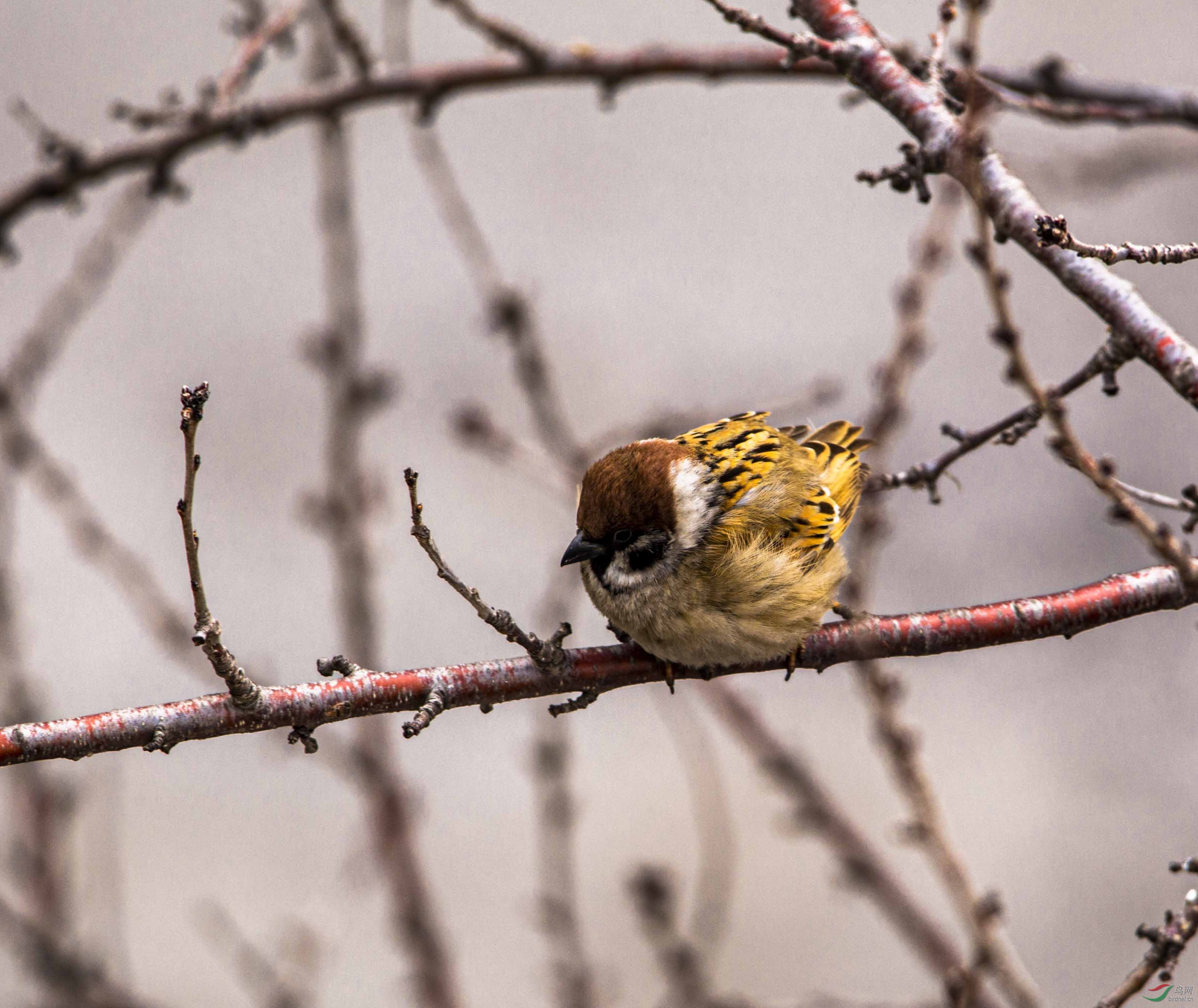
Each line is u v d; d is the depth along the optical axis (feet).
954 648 21.58
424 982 26.91
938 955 26.37
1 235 29.17
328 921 32.68
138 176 32.58
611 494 23.48
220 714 18.19
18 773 27.35
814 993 36.83
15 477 42.01
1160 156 28.45
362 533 28.25
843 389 42.16
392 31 28.45
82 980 26.81
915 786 22.94
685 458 24.32
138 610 28.04
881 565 47.29
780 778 28.07
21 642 27.84
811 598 22.80
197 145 28.55
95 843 29.73
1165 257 16.07
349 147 30.25
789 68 21.08
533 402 28.25
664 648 23.08
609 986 28.35
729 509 23.54
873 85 20.72
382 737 27.94
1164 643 45.70
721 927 26.63
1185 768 43.50
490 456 30.66
